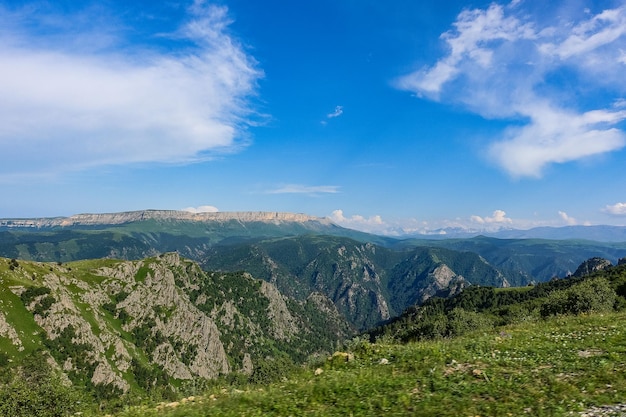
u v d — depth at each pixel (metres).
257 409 17.97
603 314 38.69
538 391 16.80
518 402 15.81
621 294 106.62
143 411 20.88
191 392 28.69
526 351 24.09
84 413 27.39
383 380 20.16
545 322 38.56
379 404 16.91
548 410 14.85
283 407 17.83
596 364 20.03
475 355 23.81
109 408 26.92
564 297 70.88
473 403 16.12
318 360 30.61
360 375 21.64
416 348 27.25
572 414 14.40
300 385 21.80
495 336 30.69
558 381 17.95
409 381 19.64
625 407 14.74
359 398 17.98
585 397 15.90
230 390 24.45
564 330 30.47
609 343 24.08
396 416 15.50
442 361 22.98
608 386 17.05
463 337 36.31
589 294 67.38
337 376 22.66
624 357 20.94
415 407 16.19
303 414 16.81
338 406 17.33
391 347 29.39
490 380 18.78
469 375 19.91
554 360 21.47
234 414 17.55
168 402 23.61
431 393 17.69
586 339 25.84
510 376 19.22
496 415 14.81
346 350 31.38
